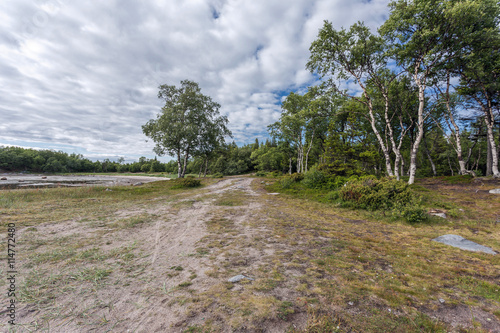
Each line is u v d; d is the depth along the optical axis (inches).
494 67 578.9
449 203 375.9
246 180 1042.7
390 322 87.2
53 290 107.6
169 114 994.7
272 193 604.1
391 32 550.6
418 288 117.9
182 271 134.3
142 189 627.2
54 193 468.4
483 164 1214.9
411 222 286.2
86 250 165.6
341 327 83.0
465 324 88.3
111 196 484.1
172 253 166.2
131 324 83.7
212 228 244.5
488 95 653.9
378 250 180.9
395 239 215.2
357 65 621.3
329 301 101.6
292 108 1211.9
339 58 625.9
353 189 410.3
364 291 112.2
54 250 162.6
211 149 1181.1
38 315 88.0
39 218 258.1
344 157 744.3
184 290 110.5
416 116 844.6
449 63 611.8
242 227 251.6
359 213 349.4
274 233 228.4
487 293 114.1
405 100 755.4
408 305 100.7
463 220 288.5
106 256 155.3
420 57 546.0
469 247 189.3
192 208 368.8
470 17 467.8
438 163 1266.0
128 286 114.0
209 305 96.8
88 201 403.2
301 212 354.9
